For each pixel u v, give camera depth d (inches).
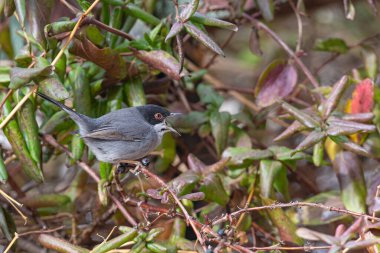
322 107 373.7
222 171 402.9
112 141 379.6
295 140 519.8
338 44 454.6
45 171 525.3
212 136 470.9
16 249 395.9
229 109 553.0
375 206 317.4
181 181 352.5
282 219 360.5
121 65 366.6
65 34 351.6
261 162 375.6
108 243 296.8
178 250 321.1
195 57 511.8
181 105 477.1
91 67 390.3
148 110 405.4
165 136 422.3
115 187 389.7
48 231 335.0
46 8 344.8
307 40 575.8
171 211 306.8
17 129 341.4
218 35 604.4
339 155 386.0
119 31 367.9
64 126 387.9
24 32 337.1
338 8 576.7
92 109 394.6
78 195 418.0
